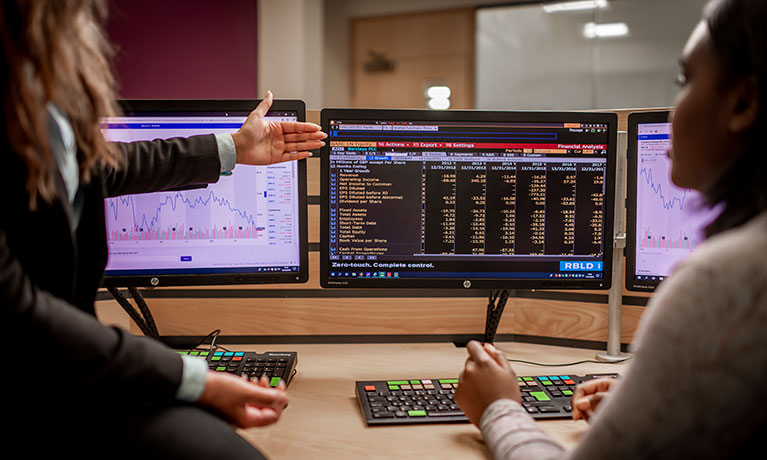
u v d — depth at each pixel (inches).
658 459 19.1
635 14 162.9
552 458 24.9
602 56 168.6
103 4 27.8
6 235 24.2
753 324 17.4
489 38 180.4
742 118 20.6
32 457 23.3
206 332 53.7
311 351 51.3
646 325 20.1
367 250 45.7
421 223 45.7
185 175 41.4
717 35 21.0
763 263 17.7
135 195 44.5
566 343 53.5
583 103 172.1
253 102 44.4
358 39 194.1
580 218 46.3
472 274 46.3
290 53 161.0
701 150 22.6
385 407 35.9
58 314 22.6
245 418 27.9
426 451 30.9
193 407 26.2
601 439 20.3
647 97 164.9
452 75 186.1
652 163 45.8
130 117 43.6
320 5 172.7
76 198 32.1
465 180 45.5
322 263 45.6
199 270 45.6
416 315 54.3
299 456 30.2
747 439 18.3
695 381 18.2
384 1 189.5
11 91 22.7
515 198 45.9
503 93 181.3
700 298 18.4
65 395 23.7
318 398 39.0
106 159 32.3
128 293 52.8
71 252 26.6
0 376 22.6
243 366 41.7
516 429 28.1
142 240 44.9
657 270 46.6
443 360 48.3
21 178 23.8
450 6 183.2
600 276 46.9
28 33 22.5
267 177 45.3
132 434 23.8
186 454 23.8
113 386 23.5
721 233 21.7
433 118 44.8
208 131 44.4
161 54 163.8
